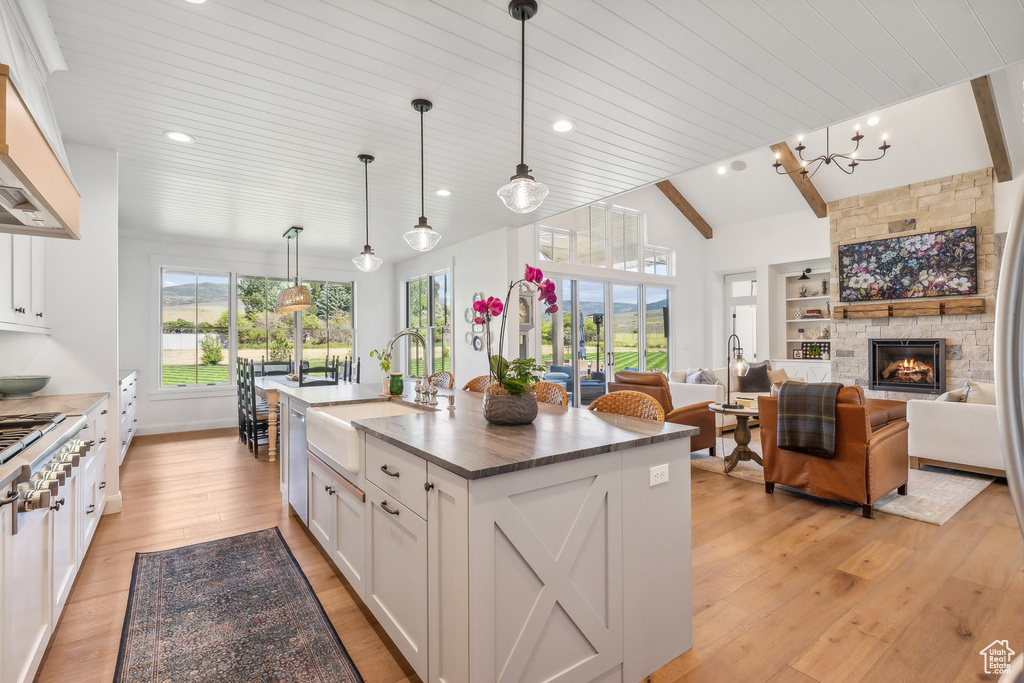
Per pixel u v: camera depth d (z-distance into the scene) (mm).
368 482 2033
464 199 4539
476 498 1374
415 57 2328
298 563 2639
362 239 6195
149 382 6133
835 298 7359
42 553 1728
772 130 3139
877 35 2191
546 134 3162
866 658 1839
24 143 1500
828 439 3242
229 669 1809
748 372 6285
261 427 5219
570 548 1577
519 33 2168
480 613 1387
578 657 1601
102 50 2203
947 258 6359
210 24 2049
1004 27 2131
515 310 5754
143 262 6109
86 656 1882
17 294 2598
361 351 7773
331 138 3186
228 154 3414
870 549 2734
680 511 1892
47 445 1718
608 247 7684
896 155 6520
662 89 2645
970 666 1784
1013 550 2701
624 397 2420
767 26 2133
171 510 3424
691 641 1915
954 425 4098
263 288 6992
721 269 8938
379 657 1887
